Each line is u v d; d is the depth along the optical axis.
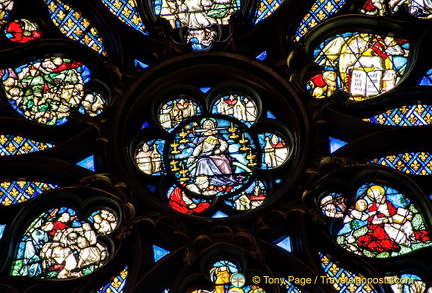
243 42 21.28
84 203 19.69
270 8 21.91
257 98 20.75
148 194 19.62
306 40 21.34
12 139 20.62
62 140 20.61
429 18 21.59
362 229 19.62
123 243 19.23
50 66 21.45
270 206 19.36
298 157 19.94
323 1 22.05
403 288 18.94
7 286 18.72
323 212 19.72
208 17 21.81
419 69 21.19
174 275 19.00
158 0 22.03
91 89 20.89
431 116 20.86
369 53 21.59
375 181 20.08
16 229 19.53
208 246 19.05
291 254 19.00
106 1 21.92
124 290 18.72
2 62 21.42
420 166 20.36
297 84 20.53
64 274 19.12
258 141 20.41
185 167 20.14
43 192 19.92
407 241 19.48
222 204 19.62
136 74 20.69
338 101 20.50
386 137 20.38
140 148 20.41
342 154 20.19
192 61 20.84
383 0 21.95
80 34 21.77
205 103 20.80
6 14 21.92
